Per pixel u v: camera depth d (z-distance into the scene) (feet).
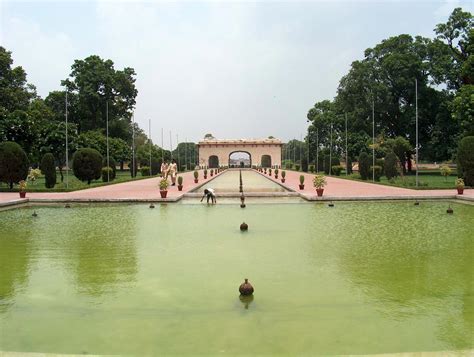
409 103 121.49
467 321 14.17
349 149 123.24
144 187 76.28
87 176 78.64
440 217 38.78
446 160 116.67
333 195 55.26
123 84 156.87
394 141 100.22
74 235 30.68
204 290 17.62
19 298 16.96
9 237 30.09
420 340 12.76
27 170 68.64
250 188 76.18
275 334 13.23
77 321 14.47
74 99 150.41
